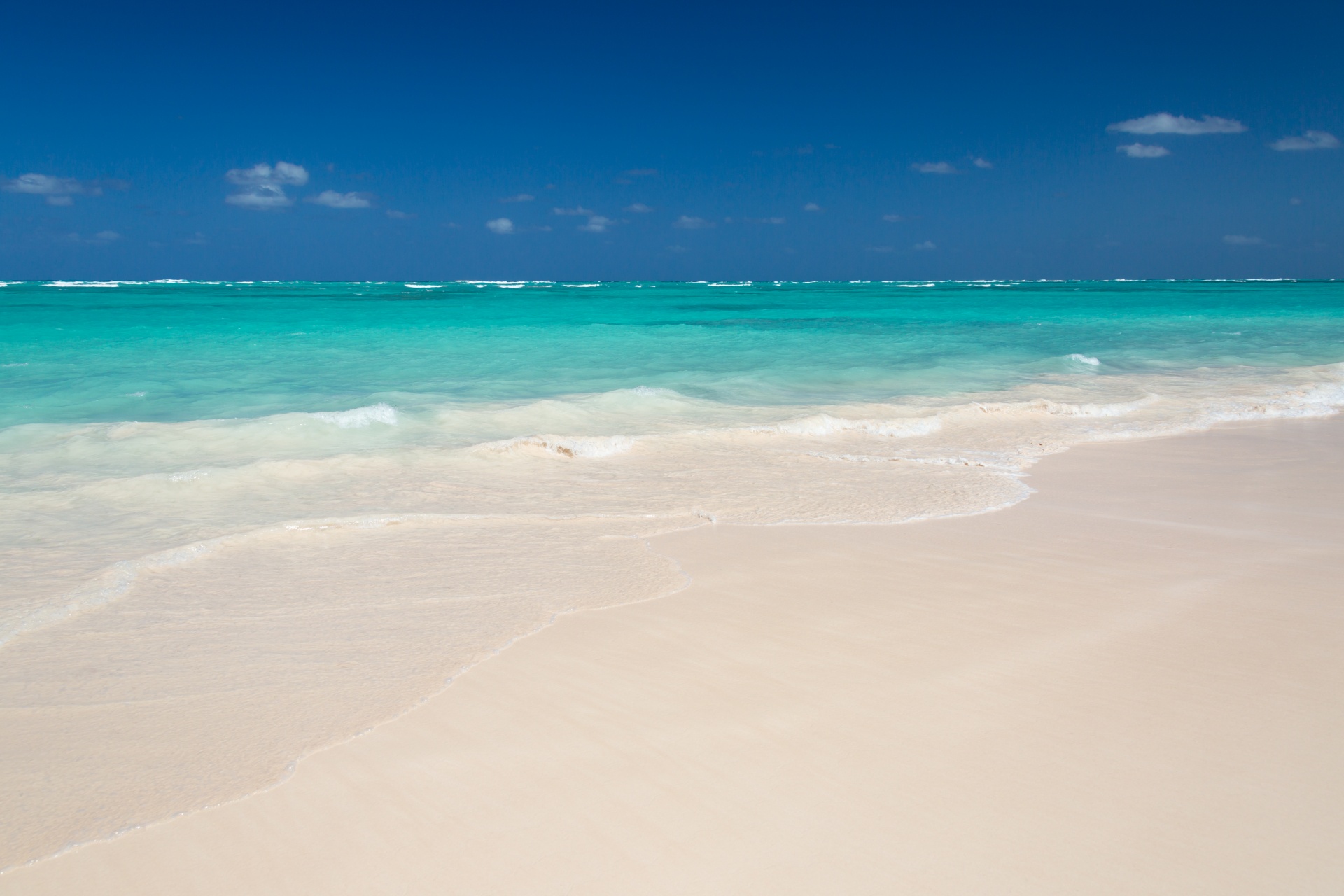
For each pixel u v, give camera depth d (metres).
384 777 3.25
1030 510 7.50
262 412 11.42
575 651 4.42
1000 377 15.97
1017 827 2.93
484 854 2.80
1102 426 11.59
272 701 3.87
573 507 7.41
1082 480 8.65
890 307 47.28
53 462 8.59
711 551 6.24
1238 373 16.89
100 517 6.95
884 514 7.32
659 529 6.82
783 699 3.88
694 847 2.84
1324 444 10.55
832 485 8.30
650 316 35.78
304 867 2.75
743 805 3.06
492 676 4.12
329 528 6.74
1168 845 2.83
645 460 9.30
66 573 5.66
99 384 13.74
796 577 5.66
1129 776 3.23
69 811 3.04
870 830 2.92
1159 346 21.98
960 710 3.78
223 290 82.38
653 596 5.27
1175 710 3.77
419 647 4.48
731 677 4.11
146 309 37.62
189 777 3.25
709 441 10.20
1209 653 4.41
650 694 3.92
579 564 5.93
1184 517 7.27
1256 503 7.78
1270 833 2.89
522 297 65.31
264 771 3.29
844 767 3.30
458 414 11.09
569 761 3.35
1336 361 18.94
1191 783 3.19
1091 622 4.86
